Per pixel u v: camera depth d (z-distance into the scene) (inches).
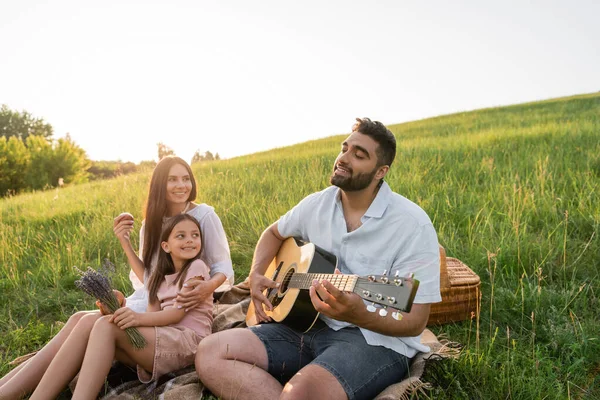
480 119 878.4
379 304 104.3
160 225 153.6
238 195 310.7
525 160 329.7
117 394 127.4
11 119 2213.3
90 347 118.3
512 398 120.1
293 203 265.0
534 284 173.8
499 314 160.6
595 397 123.4
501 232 203.0
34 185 1109.1
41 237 271.4
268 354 123.9
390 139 122.8
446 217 234.4
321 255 132.1
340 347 114.9
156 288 143.9
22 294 202.7
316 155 489.7
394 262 124.7
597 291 168.7
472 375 126.6
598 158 305.9
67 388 135.5
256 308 142.4
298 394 104.3
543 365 133.2
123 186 421.4
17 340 161.8
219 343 120.3
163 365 127.7
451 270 166.6
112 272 213.9
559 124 543.8
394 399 110.0
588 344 140.1
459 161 364.8
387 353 116.6
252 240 236.4
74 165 1173.7
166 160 154.6
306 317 125.2
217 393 117.1
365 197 128.5
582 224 211.2
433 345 134.3
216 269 152.5
